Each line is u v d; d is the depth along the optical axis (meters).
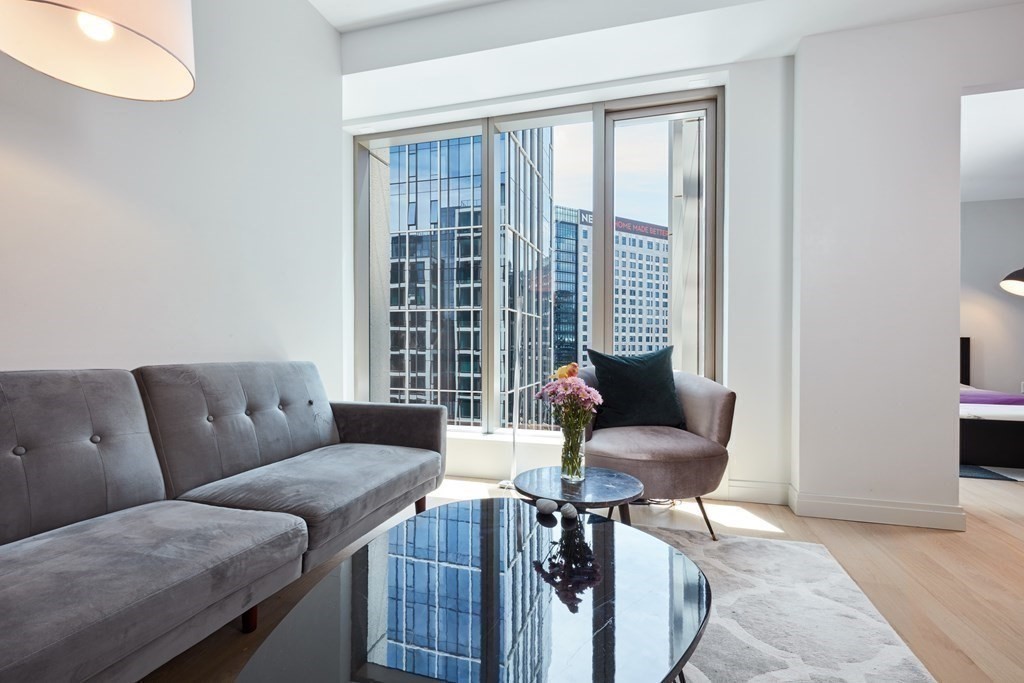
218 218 2.13
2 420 1.20
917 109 2.41
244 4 2.27
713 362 3.02
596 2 2.50
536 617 0.92
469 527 1.38
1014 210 5.19
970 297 5.31
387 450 2.16
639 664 0.78
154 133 1.85
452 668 0.77
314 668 0.76
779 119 2.71
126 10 1.20
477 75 2.92
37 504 1.22
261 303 2.37
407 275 4.12
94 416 1.41
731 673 1.28
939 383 2.39
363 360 3.71
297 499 1.50
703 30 2.48
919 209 2.41
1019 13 2.29
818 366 2.54
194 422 1.70
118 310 1.72
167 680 1.26
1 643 0.76
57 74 1.34
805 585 1.77
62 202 1.55
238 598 1.19
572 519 1.42
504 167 3.66
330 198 2.88
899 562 1.99
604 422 2.58
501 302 3.56
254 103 2.33
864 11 2.34
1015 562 1.99
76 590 0.91
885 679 1.27
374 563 1.16
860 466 2.48
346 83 3.02
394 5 2.71
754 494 2.76
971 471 3.42
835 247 2.51
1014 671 1.32
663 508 2.66
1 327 1.39
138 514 1.33
